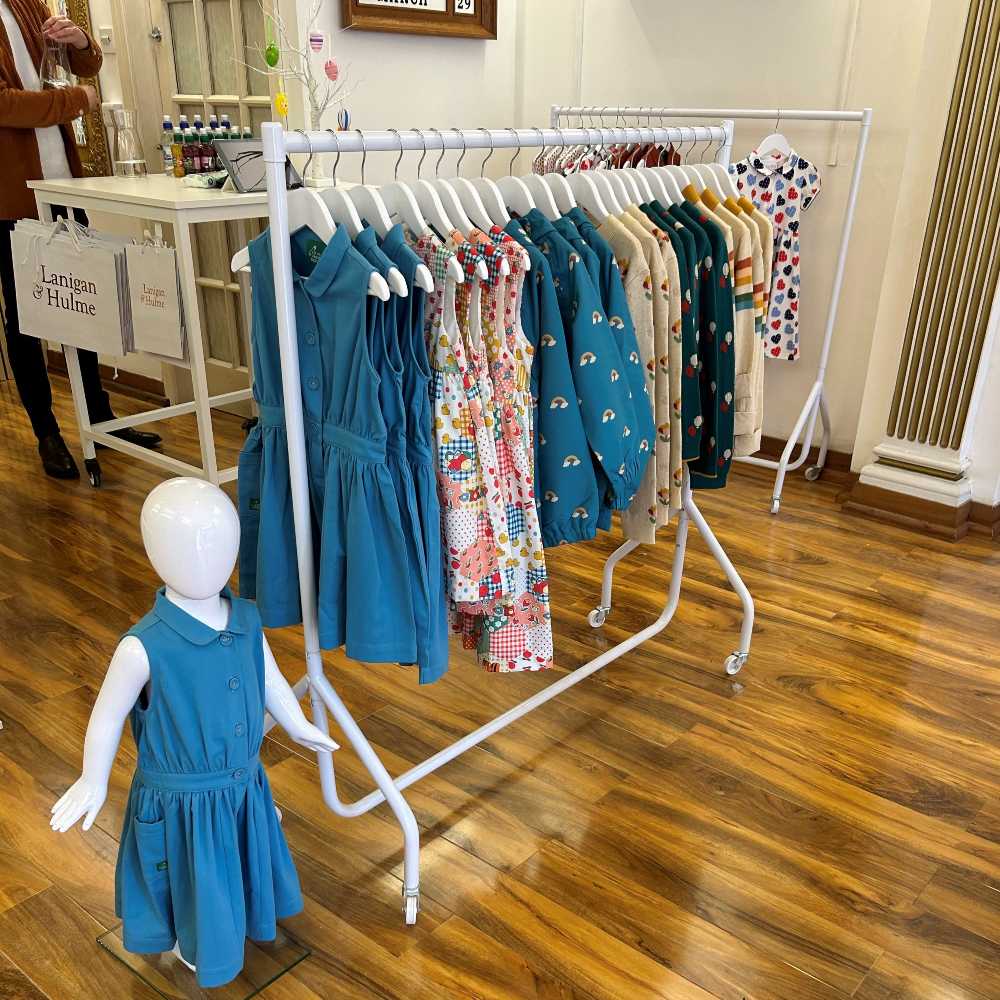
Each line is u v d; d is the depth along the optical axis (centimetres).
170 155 375
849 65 337
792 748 215
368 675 241
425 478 148
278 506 156
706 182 217
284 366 144
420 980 154
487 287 153
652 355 184
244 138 335
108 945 159
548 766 208
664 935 164
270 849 150
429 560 152
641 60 395
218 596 139
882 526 333
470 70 411
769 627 265
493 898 171
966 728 223
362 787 200
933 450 327
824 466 383
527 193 171
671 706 230
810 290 369
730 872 179
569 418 166
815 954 161
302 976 155
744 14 361
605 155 356
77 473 358
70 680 233
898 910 171
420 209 157
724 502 352
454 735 218
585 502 174
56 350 485
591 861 180
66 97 326
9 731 213
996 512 324
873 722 225
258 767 146
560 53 418
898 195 321
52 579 281
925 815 195
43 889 171
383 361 139
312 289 140
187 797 138
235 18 371
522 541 168
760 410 219
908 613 274
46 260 313
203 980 144
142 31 408
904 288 328
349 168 376
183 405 363
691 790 201
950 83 300
